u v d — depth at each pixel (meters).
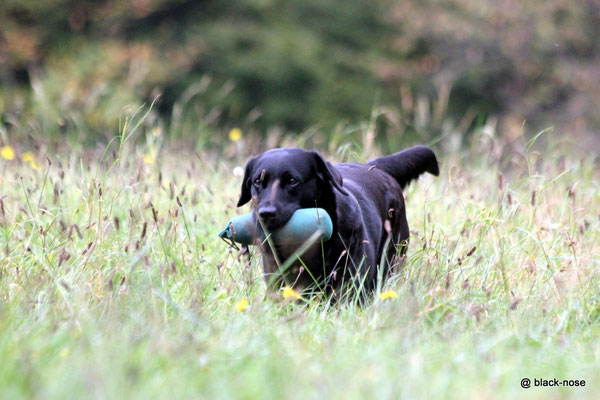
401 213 10.66
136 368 5.86
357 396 5.71
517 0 37.78
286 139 15.72
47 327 7.33
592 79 36.44
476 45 38.06
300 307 8.62
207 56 39.12
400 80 39.34
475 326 7.91
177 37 40.06
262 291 8.95
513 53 37.34
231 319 8.01
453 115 38.44
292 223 8.52
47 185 12.40
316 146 17.39
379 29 41.78
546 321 8.35
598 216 11.86
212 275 9.25
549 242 10.58
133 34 40.25
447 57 38.84
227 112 38.94
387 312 8.03
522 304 8.95
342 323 8.01
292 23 41.06
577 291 9.29
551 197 12.28
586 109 35.25
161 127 13.88
